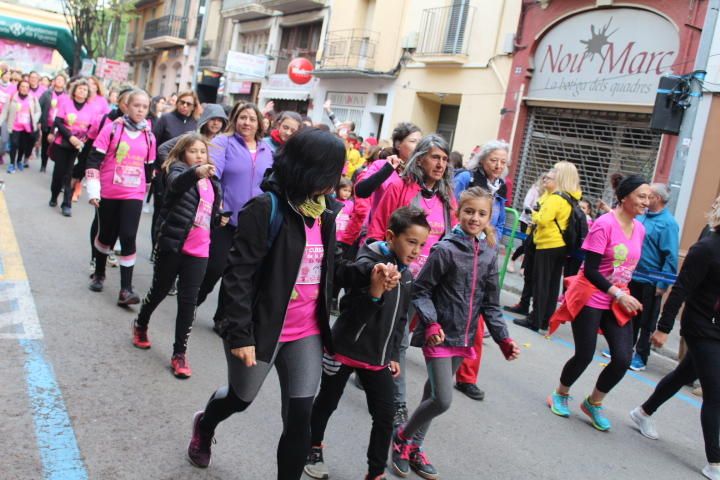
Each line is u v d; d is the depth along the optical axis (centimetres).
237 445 383
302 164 282
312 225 296
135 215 601
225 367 500
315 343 303
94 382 434
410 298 368
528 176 1473
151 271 765
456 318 390
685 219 1094
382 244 352
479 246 397
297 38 2548
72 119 995
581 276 511
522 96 1472
